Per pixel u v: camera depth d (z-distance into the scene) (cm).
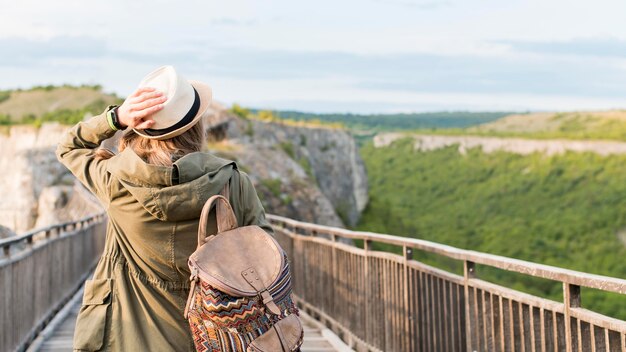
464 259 454
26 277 751
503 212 14712
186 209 238
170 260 245
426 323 530
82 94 11800
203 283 228
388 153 18612
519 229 13362
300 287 954
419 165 17500
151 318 247
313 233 893
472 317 453
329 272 807
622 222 13150
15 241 675
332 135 8444
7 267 646
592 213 13488
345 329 743
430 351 521
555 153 15900
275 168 4684
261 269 233
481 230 14275
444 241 13700
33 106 11512
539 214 14100
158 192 234
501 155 16650
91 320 245
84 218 1368
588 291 6181
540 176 15400
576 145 15738
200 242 236
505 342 409
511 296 397
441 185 16250
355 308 711
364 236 663
